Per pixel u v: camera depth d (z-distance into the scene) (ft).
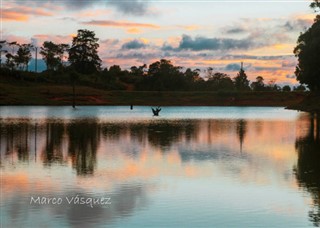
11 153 94.99
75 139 126.00
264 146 109.60
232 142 119.14
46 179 66.18
